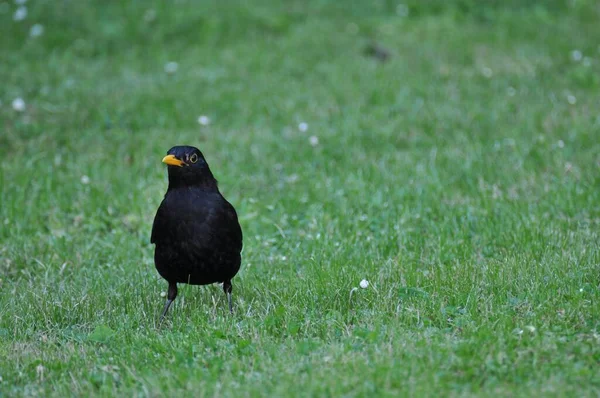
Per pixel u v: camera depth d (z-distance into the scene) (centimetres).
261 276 1013
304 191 1287
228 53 2006
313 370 718
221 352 779
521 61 1891
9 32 2116
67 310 927
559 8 2314
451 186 1278
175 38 2134
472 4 2298
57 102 1698
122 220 1213
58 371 773
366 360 732
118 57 2019
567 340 757
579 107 1603
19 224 1186
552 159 1345
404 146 1479
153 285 1005
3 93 1736
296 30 2166
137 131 1572
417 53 1980
